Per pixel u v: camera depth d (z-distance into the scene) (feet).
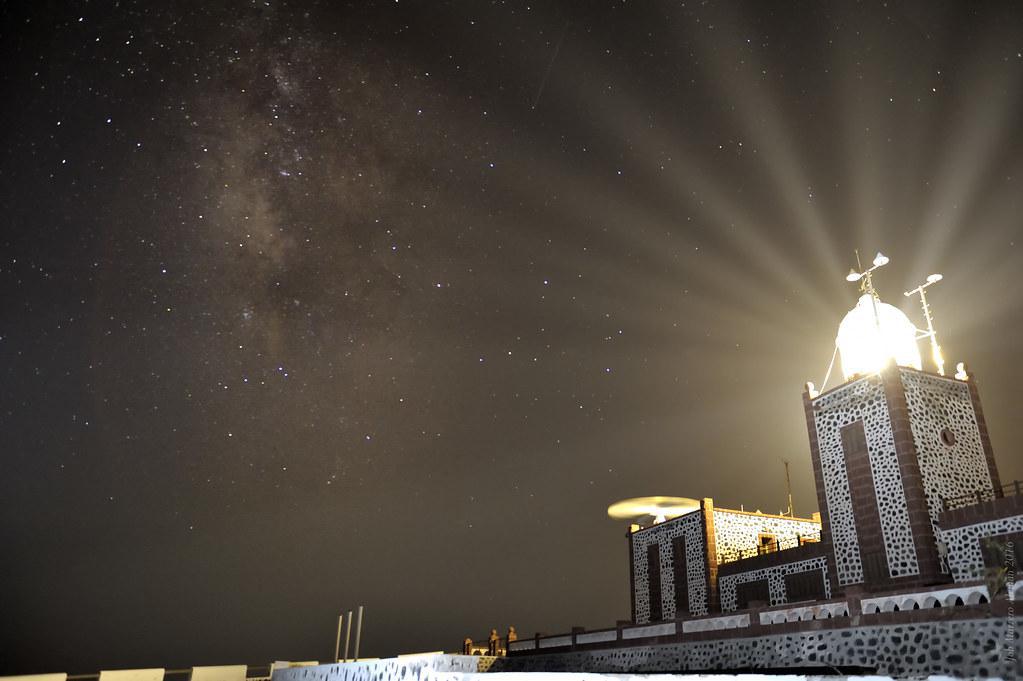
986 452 71.41
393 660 72.43
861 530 68.69
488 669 87.51
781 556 81.76
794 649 55.21
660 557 103.09
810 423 76.79
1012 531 57.36
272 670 93.35
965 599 47.42
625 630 74.54
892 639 47.67
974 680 38.70
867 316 77.71
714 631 63.41
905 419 67.05
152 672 84.17
